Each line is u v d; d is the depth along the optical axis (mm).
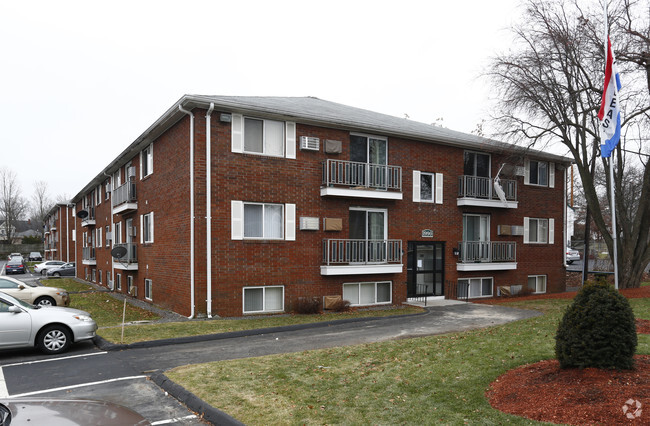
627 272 17922
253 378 6820
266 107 14000
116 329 11289
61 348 9133
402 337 10234
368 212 16359
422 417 5047
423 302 16875
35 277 37250
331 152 15258
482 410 5125
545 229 21328
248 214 14188
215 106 13273
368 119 17438
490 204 18609
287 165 14695
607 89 10320
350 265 15352
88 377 7348
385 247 16281
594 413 4555
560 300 16219
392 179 16562
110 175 24719
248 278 13930
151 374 7336
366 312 14664
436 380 6379
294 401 5770
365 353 8328
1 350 9484
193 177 13352
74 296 20562
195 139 13344
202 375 7004
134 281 20250
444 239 18016
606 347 5586
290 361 7855
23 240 82562
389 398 5750
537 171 21234
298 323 12188
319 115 15266
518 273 20172
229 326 11648
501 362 7094
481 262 18688
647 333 8570
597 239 47250
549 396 5172
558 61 16953
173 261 15141
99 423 3691
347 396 5902
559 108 17516
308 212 15031
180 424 5367
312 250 15086
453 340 9148
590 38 15914
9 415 3652
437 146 17938
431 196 17906
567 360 5852
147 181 18250
